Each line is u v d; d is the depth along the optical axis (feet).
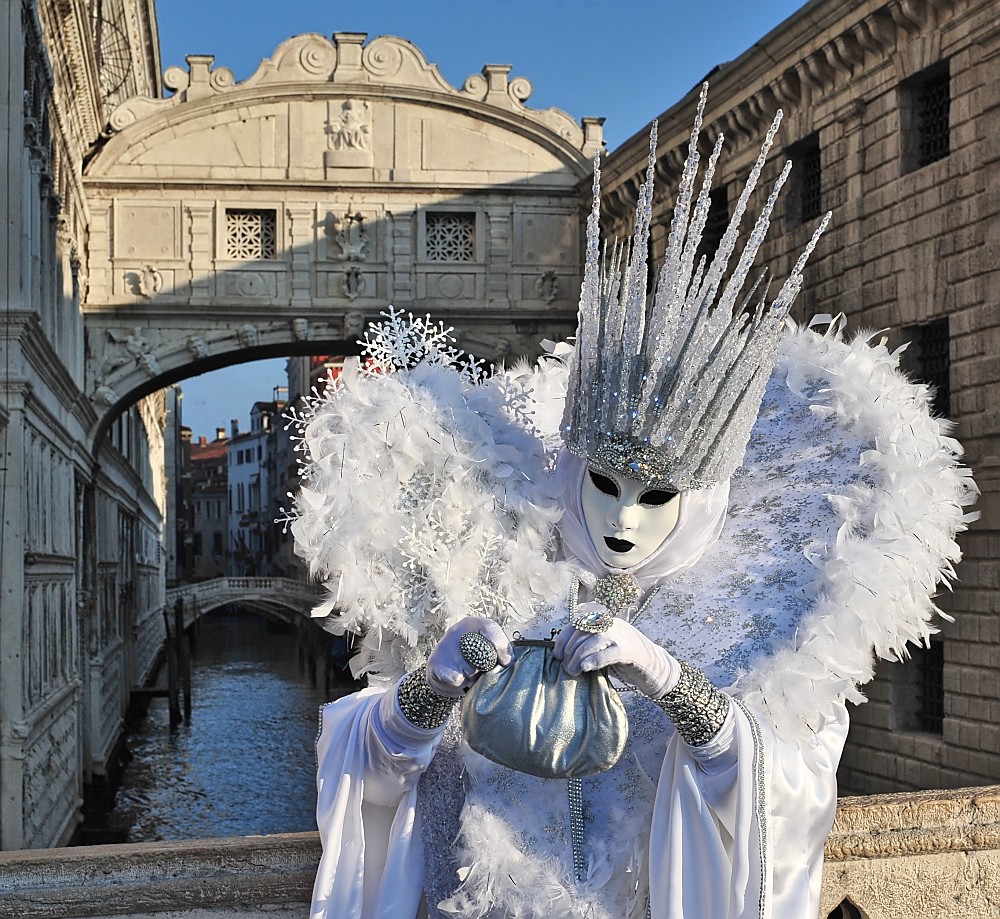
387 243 89.04
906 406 7.14
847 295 56.54
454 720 6.75
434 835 6.68
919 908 8.52
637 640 5.89
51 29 60.54
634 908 6.40
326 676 148.87
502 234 90.07
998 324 46.52
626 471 6.42
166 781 89.61
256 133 87.61
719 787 6.00
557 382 8.32
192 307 86.74
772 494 7.00
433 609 6.49
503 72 89.45
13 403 48.70
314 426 6.83
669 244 6.49
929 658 50.44
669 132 71.92
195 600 210.18
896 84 53.36
